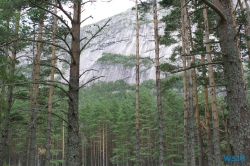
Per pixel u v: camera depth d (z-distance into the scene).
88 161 43.12
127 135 36.00
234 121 3.70
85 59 131.50
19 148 34.94
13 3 5.69
